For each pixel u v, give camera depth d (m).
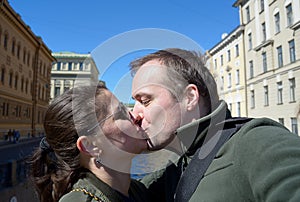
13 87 24.98
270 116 17.97
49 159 1.04
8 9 22.47
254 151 0.75
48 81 36.09
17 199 5.15
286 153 0.68
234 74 22.95
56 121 0.95
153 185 1.24
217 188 0.80
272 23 17.94
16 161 5.58
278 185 0.63
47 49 34.22
